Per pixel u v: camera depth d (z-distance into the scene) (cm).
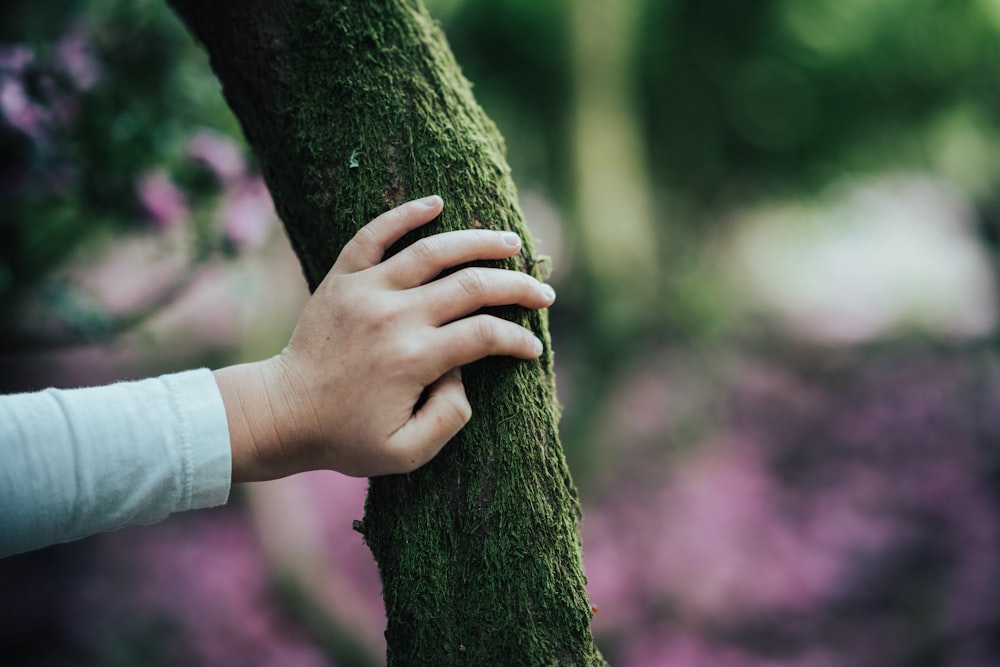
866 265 577
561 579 78
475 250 77
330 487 412
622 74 407
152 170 183
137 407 73
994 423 430
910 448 423
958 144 524
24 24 197
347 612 341
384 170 80
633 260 397
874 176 527
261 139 87
